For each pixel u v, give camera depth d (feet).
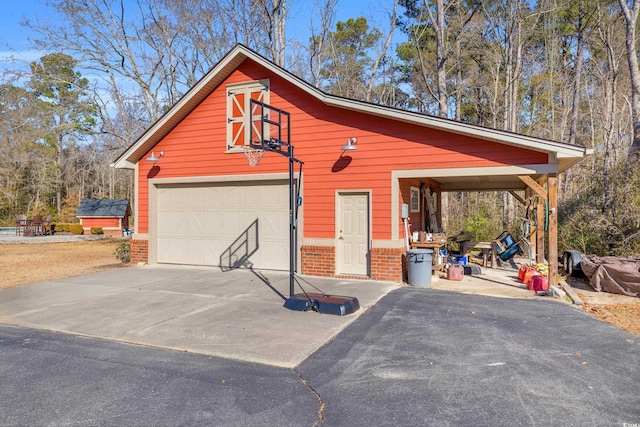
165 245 40.86
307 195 34.53
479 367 15.39
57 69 62.18
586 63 84.43
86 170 135.64
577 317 22.18
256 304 25.17
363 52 99.19
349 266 33.53
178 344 18.28
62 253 61.87
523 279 32.68
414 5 77.20
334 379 14.46
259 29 71.82
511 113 73.31
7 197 122.52
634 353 16.81
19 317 23.09
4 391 13.73
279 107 35.60
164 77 68.64
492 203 74.64
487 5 74.69
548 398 12.89
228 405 12.59
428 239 35.01
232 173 37.50
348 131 33.19
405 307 24.17
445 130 30.32
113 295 28.14
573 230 47.14
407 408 12.35
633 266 28.78
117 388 13.85
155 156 40.52
